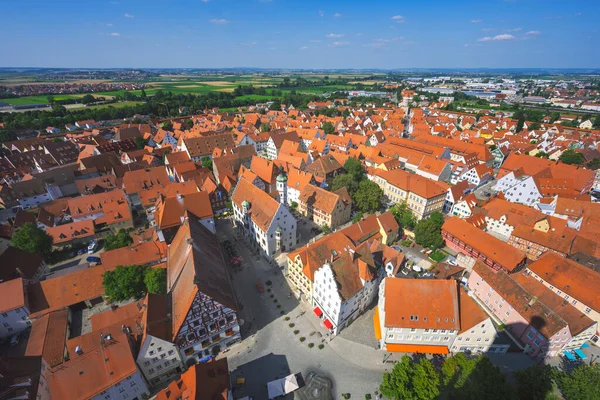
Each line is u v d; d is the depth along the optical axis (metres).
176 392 41.94
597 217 90.88
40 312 60.22
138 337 49.94
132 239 81.94
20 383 43.00
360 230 80.06
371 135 187.50
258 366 54.12
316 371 53.31
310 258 64.31
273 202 79.31
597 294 61.03
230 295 56.28
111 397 44.75
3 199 104.62
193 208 83.56
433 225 84.06
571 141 174.38
